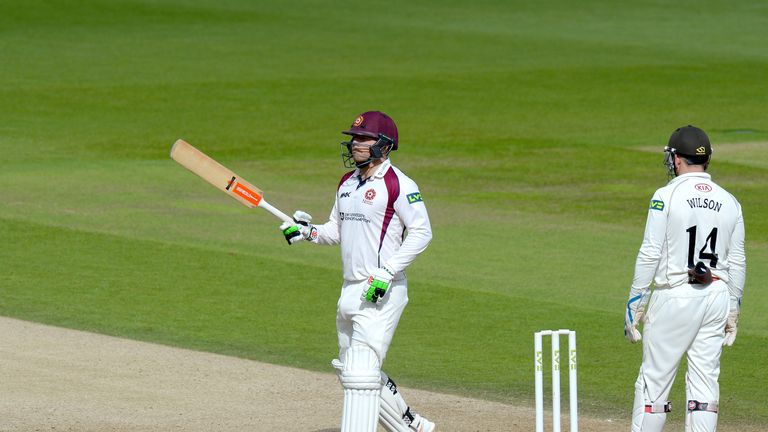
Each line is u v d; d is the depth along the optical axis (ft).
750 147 298.15
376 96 384.88
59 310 143.54
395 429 91.50
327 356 126.52
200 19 574.15
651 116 353.72
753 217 212.64
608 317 144.36
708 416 87.15
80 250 178.70
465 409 107.04
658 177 255.70
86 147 286.66
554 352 86.22
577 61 476.54
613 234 197.67
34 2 586.45
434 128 324.60
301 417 102.99
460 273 167.84
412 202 86.99
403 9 629.92
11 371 115.96
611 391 114.83
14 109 342.03
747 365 124.98
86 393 109.09
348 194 88.58
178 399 107.96
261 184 241.96
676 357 87.51
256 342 131.44
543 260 177.06
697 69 461.37
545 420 104.17
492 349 130.00
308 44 509.76
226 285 158.81
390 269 85.71
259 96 380.37
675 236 86.74
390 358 125.80
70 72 421.18
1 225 195.52
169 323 138.82
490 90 401.70
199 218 207.10
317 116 343.46
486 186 244.01
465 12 622.95
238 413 103.91
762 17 619.26
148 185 239.91
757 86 421.18
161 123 326.24
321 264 173.37
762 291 159.12
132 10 587.27
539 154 285.23
